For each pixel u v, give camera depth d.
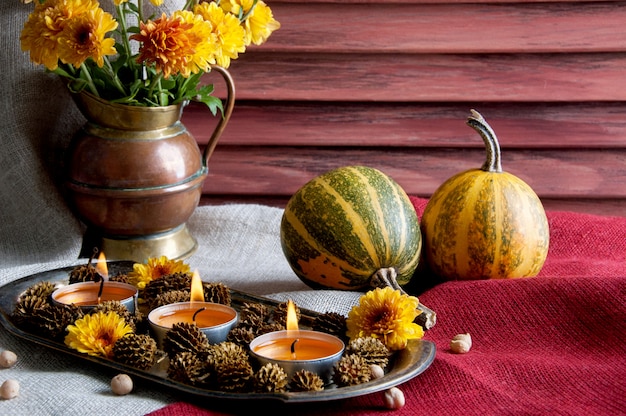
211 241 0.90
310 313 0.71
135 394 0.64
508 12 1.02
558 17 1.02
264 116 1.04
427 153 1.06
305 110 1.04
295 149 1.05
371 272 0.75
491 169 0.79
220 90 1.03
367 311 0.68
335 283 0.76
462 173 0.80
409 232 0.76
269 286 0.81
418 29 1.02
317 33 1.02
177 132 0.83
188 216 0.85
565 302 0.72
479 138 1.05
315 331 0.68
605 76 1.04
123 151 0.81
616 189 1.06
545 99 1.04
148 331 0.69
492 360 0.67
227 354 0.64
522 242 0.77
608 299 0.71
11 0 0.83
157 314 0.69
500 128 1.05
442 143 1.05
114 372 0.66
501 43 1.03
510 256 0.77
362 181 0.76
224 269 0.85
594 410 0.63
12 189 0.84
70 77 0.79
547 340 0.71
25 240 0.85
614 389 0.65
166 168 0.82
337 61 1.03
